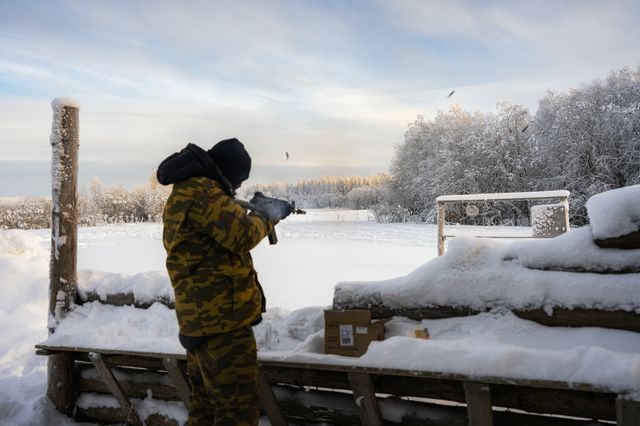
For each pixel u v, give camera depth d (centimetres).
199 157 216
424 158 3462
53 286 381
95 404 356
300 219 3784
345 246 1385
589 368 190
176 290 215
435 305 262
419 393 251
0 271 676
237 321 213
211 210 205
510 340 237
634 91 2405
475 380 204
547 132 2642
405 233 1861
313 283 763
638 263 226
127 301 367
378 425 249
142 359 338
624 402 181
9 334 555
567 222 528
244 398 215
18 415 362
